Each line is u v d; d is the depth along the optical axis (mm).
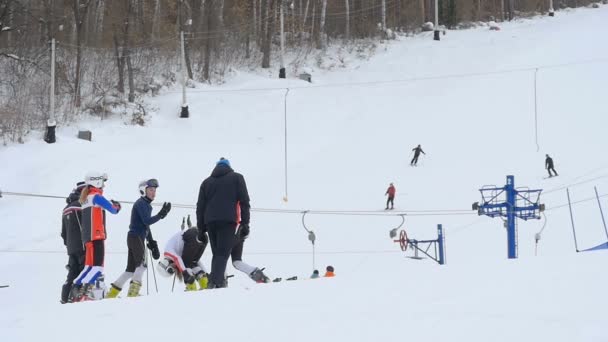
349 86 93125
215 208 15922
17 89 74000
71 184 57500
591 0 154000
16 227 49031
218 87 91562
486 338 8133
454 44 111125
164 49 93312
